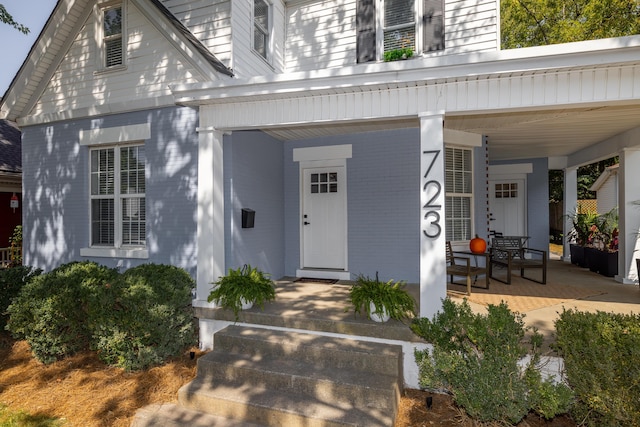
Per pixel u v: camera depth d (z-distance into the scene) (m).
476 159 7.20
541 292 6.00
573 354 3.08
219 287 4.97
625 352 2.86
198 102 4.96
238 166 5.73
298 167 7.35
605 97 3.62
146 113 5.96
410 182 6.57
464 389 3.13
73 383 4.27
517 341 3.23
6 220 10.45
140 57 6.09
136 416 3.61
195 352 4.89
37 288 4.90
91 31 6.45
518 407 2.93
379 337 4.18
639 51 3.39
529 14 14.80
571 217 9.80
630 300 5.45
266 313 4.71
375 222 6.80
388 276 6.71
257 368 3.93
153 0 5.75
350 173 6.96
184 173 5.68
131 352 4.46
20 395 4.07
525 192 10.34
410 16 6.88
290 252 7.40
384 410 3.42
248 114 4.90
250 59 6.44
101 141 6.25
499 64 3.70
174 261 5.71
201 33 6.16
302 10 7.67
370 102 4.32
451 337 3.65
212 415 3.63
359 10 7.14
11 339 5.50
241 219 5.80
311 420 3.31
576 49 3.43
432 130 4.05
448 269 5.99
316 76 4.21
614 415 2.71
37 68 6.60
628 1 12.51
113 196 6.36
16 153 10.12
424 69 3.89
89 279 4.94
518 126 6.30
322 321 4.40
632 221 6.77
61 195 6.63
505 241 7.64
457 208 7.16
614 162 17.75
